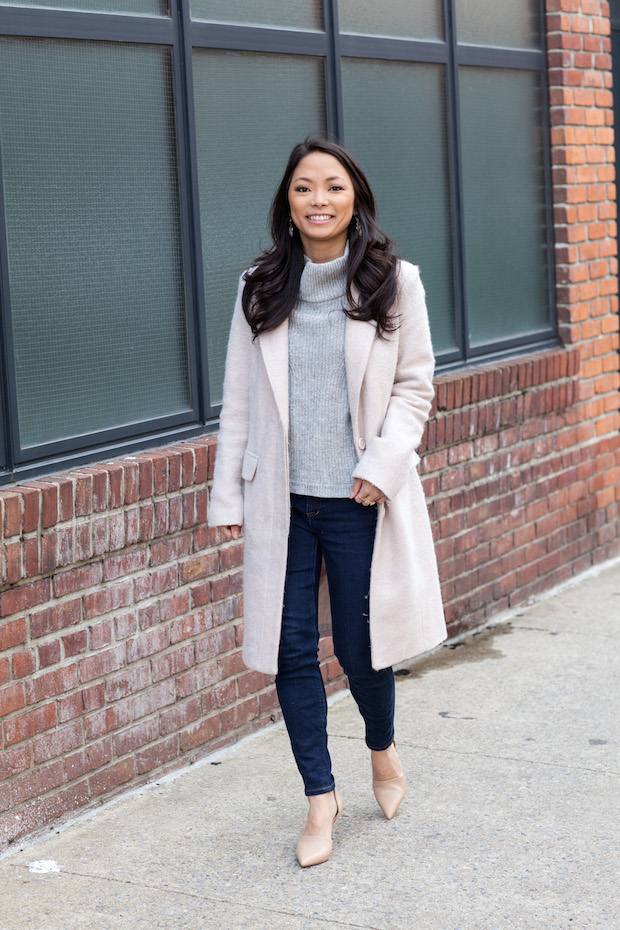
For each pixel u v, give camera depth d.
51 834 3.72
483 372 5.70
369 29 5.24
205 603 4.31
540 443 6.24
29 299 3.79
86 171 3.96
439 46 5.61
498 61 6.00
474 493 5.71
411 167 5.51
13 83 3.72
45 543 3.64
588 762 4.12
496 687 4.93
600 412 6.82
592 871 3.35
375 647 3.38
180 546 4.19
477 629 5.77
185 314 4.38
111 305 4.08
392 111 5.38
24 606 3.61
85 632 3.83
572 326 6.53
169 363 4.33
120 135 4.09
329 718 4.64
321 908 3.19
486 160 6.00
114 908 3.22
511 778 4.00
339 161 3.31
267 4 4.70
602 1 6.66
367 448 3.31
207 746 4.35
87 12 3.92
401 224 5.46
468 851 3.49
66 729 3.78
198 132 4.40
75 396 3.96
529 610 6.07
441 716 4.62
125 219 4.12
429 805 3.81
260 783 4.07
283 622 3.41
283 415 3.36
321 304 3.38
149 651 4.08
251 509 3.43
